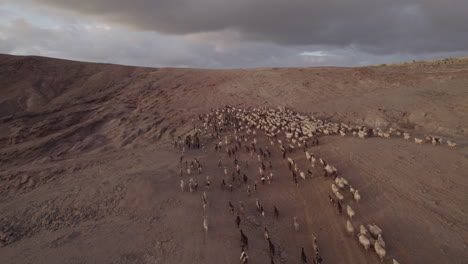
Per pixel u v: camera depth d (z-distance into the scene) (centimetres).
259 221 1766
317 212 1845
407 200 1862
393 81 5616
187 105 5041
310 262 1395
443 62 8456
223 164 2678
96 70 6638
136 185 2064
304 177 2295
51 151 3133
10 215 1748
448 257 1345
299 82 6159
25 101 4631
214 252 1421
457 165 2275
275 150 3056
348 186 2114
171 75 6969
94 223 1675
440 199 1833
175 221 1700
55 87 5359
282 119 4053
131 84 6047
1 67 5409
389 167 2370
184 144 3288
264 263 1368
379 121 4041
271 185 2262
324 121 4134
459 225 1565
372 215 1741
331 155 2750
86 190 2058
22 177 2328
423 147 2789
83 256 1350
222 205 1931
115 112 4391
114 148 3303
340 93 5400
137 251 1406
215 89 6009
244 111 4581
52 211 1797
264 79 6569
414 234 1534
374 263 1355
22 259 1328
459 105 3912
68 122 3938
